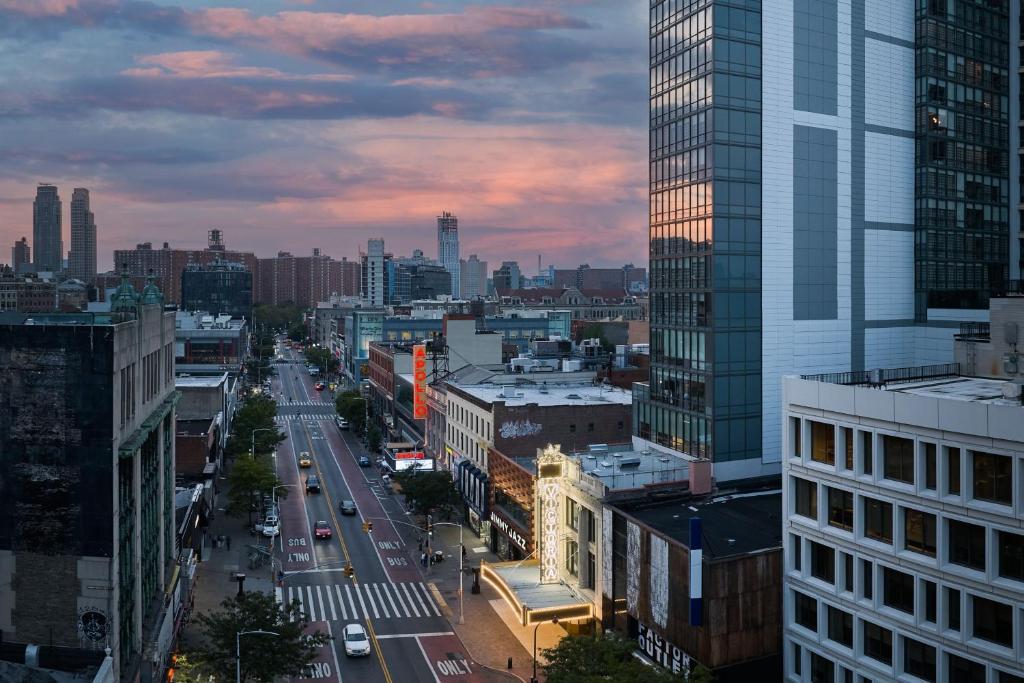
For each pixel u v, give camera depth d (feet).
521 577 219.41
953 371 189.37
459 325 479.41
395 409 500.33
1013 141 273.13
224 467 399.24
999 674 120.98
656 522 182.09
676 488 205.46
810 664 152.87
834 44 235.40
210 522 310.65
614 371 378.12
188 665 154.51
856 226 242.17
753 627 156.76
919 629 131.75
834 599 147.23
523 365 410.11
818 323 234.79
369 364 620.90
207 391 388.16
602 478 205.87
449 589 243.81
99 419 144.77
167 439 214.48
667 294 237.45
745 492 211.00
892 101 250.16
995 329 174.19
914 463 133.08
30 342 144.46
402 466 364.99
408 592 241.35
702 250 221.05
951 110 258.78
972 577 123.95
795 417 156.87
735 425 220.64
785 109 225.97
